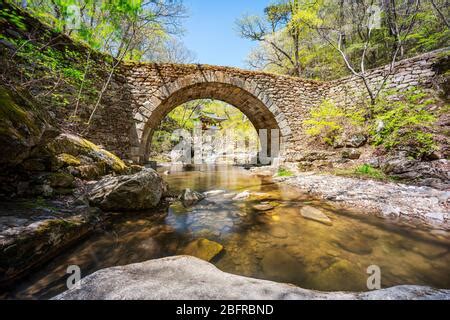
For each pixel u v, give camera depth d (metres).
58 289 1.41
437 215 2.76
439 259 1.90
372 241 2.30
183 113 19.92
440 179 3.94
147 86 7.09
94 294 1.07
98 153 3.92
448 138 4.59
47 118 2.57
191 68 7.62
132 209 3.18
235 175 8.66
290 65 15.15
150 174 3.69
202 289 1.09
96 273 1.31
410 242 2.25
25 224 1.73
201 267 1.42
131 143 6.85
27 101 2.21
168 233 2.58
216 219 3.11
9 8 3.92
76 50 5.29
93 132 5.76
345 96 8.45
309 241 2.35
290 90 8.99
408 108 5.77
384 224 2.75
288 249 2.16
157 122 9.23
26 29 4.15
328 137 8.12
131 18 4.80
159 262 1.50
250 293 1.07
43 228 1.74
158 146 18.09
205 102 20.88
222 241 2.37
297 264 1.85
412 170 4.52
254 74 8.52
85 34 4.57
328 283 1.56
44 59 4.34
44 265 1.67
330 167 6.88
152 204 3.47
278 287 1.15
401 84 6.73
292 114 8.98
